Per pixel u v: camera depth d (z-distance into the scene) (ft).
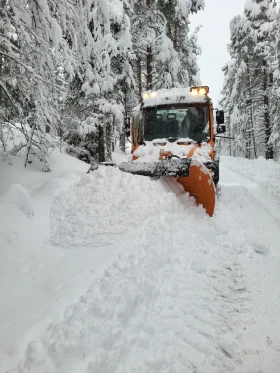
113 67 39.04
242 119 89.35
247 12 70.03
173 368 7.16
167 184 18.56
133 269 10.64
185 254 13.07
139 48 46.16
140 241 13.32
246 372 7.25
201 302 9.91
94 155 38.86
